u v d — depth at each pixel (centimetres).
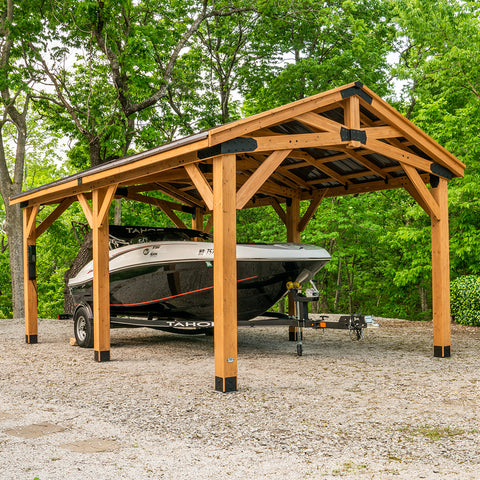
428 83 1517
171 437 395
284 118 587
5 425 434
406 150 778
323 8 1650
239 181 966
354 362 721
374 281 2341
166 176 732
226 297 544
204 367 697
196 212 1256
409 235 1476
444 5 1421
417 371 648
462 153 1368
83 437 398
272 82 1878
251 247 761
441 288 759
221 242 544
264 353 817
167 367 701
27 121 2258
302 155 841
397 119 688
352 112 643
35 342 993
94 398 527
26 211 1003
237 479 311
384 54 2041
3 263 2520
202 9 1672
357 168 888
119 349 888
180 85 1814
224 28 1873
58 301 2866
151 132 1605
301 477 312
